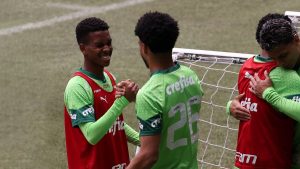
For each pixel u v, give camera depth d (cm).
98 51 1091
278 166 1048
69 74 2612
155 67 947
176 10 3478
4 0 3891
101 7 3675
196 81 994
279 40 973
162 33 912
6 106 2284
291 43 985
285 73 1015
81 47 1109
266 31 988
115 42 3033
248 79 1062
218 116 2088
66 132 1123
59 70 2669
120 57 2791
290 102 988
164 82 930
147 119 914
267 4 3422
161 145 946
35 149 1950
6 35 3272
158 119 915
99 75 1121
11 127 2111
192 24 3238
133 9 3584
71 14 3591
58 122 2138
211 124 1920
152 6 3603
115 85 1153
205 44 2928
